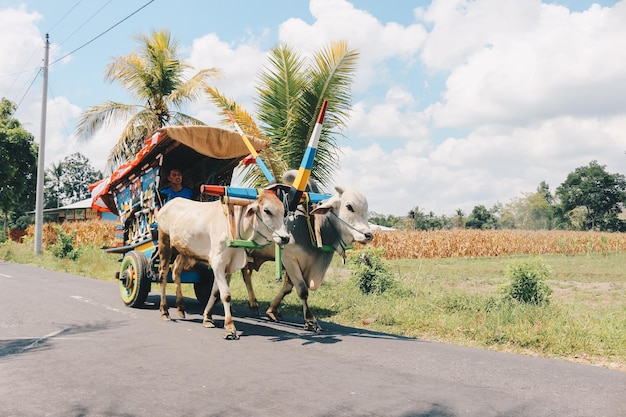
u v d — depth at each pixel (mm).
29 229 35562
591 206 78625
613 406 4586
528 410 4445
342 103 13547
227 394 4711
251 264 9344
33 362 5754
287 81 13414
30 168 38094
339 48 13117
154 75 20781
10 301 10195
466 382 5270
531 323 8219
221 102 13531
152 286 13406
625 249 36812
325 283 13562
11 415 4160
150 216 9539
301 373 5426
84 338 7000
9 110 39594
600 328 7793
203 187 7402
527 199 95625
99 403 4449
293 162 13484
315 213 7625
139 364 5695
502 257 30953
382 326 8570
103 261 19984
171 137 8547
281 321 8852
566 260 27531
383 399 4648
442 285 14414
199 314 9320
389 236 29891
